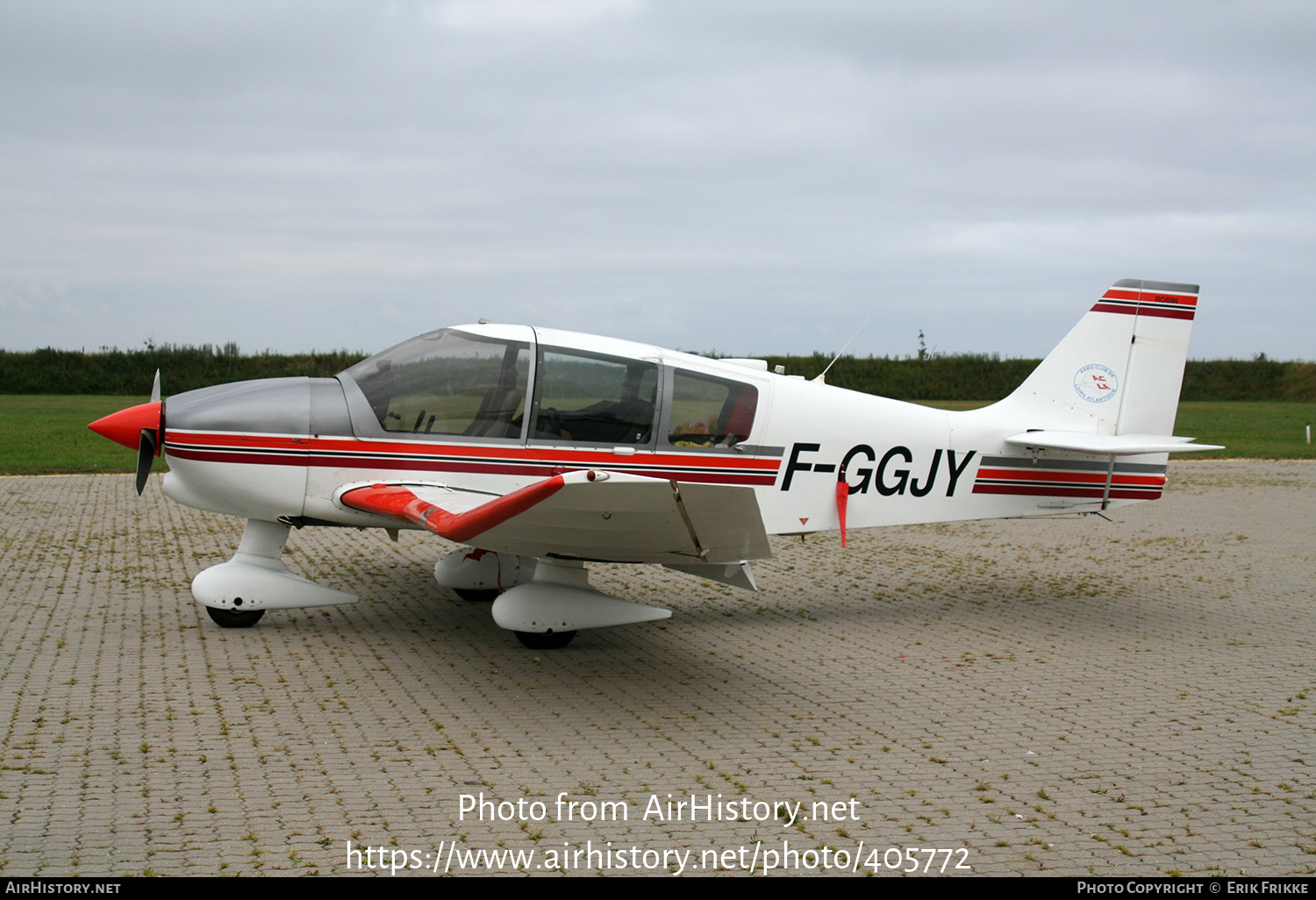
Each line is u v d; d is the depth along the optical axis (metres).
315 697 4.23
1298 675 4.96
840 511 6.01
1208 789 3.49
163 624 5.38
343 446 5.29
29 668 4.49
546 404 5.48
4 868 2.65
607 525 4.08
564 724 4.02
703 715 4.19
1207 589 7.17
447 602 6.22
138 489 5.45
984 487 6.30
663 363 5.66
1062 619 6.16
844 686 4.67
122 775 3.32
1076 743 3.94
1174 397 6.58
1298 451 18.97
